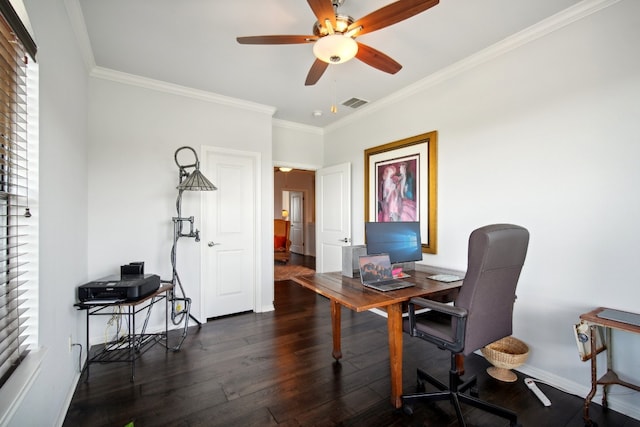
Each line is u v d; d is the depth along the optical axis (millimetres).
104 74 2682
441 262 2809
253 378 2094
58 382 1608
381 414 1730
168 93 3029
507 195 2289
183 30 2113
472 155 2539
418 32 2156
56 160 1604
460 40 2260
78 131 2186
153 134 2938
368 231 2201
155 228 2936
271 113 3701
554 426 1638
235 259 3482
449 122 2730
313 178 8383
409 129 3141
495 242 1434
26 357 1246
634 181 1694
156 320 2939
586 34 1871
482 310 1527
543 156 2082
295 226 9289
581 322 1723
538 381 2072
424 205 2953
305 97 3359
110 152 2721
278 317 3398
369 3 1848
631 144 1704
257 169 3594
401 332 1806
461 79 2621
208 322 3225
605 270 1805
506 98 2293
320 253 4445
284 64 2605
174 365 2275
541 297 2096
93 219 2627
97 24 2035
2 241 1200
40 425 1309
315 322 3240
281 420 1668
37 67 1310
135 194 2834
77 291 2125
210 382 2039
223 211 3395
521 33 2152
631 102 1704
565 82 1971
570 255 1955
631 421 1671
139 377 2102
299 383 2033
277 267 6660
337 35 1651
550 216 2047
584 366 1894
